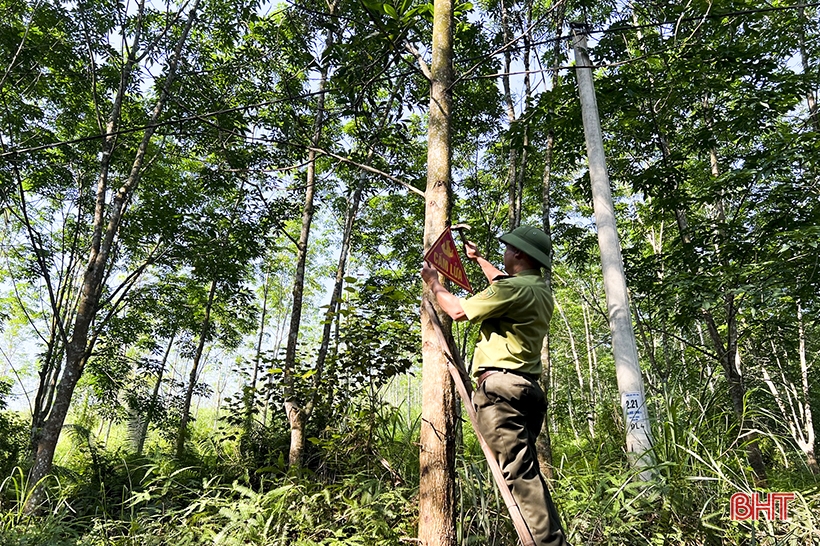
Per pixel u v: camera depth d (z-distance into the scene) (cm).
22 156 975
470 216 1191
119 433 1655
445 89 352
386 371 620
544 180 894
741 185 747
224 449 954
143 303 1267
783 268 642
